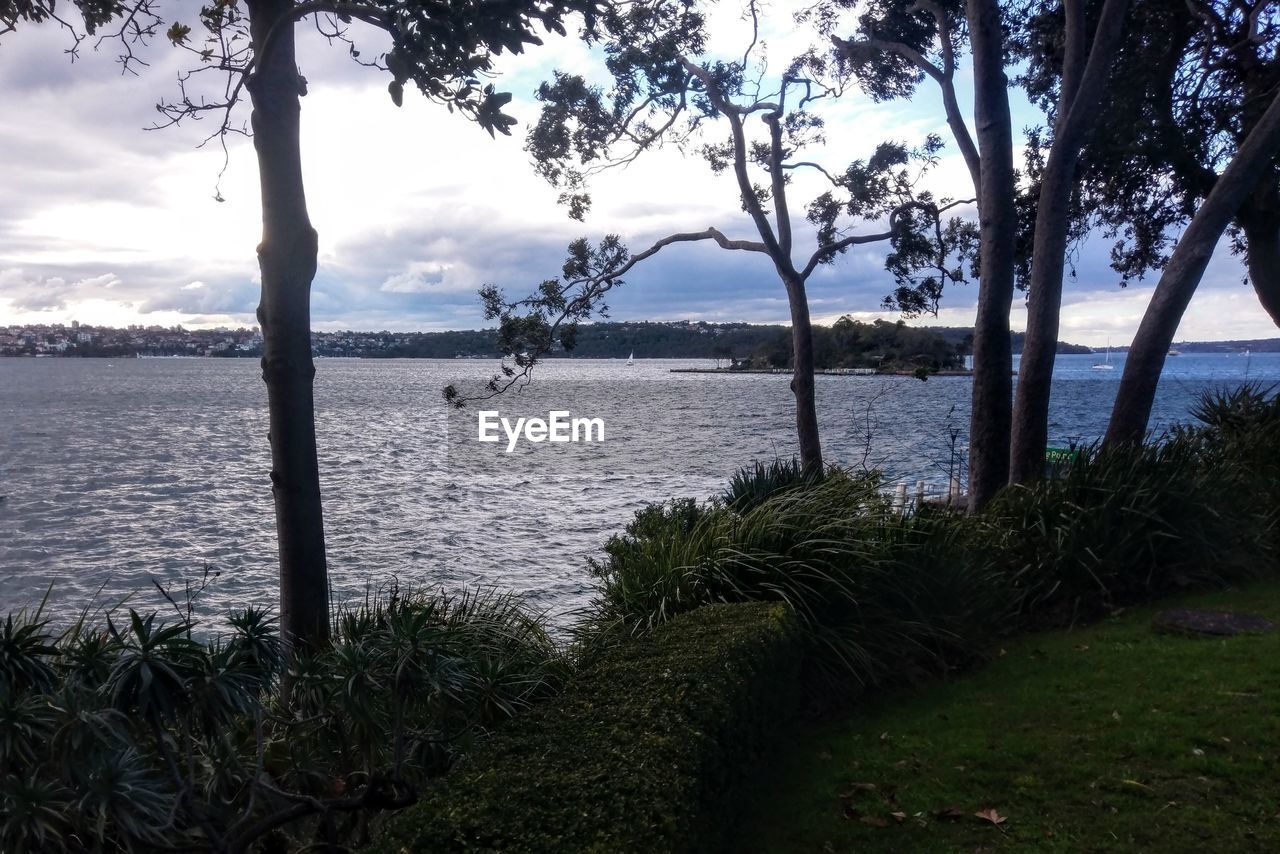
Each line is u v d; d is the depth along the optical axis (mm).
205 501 25938
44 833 2941
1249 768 4766
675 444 35531
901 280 13617
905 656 6465
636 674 4414
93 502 25641
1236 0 13773
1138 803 4551
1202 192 14352
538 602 12742
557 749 3670
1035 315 10812
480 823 3076
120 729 3168
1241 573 8539
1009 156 10859
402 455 37250
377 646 3977
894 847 4309
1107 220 15750
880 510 7410
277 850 4191
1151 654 6582
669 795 3291
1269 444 10477
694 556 6602
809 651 6051
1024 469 10797
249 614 3652
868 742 5496
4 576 16219
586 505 22734
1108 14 10578
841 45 13492
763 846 4348
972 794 4770
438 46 4137
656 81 12969
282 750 4348
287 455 5391
